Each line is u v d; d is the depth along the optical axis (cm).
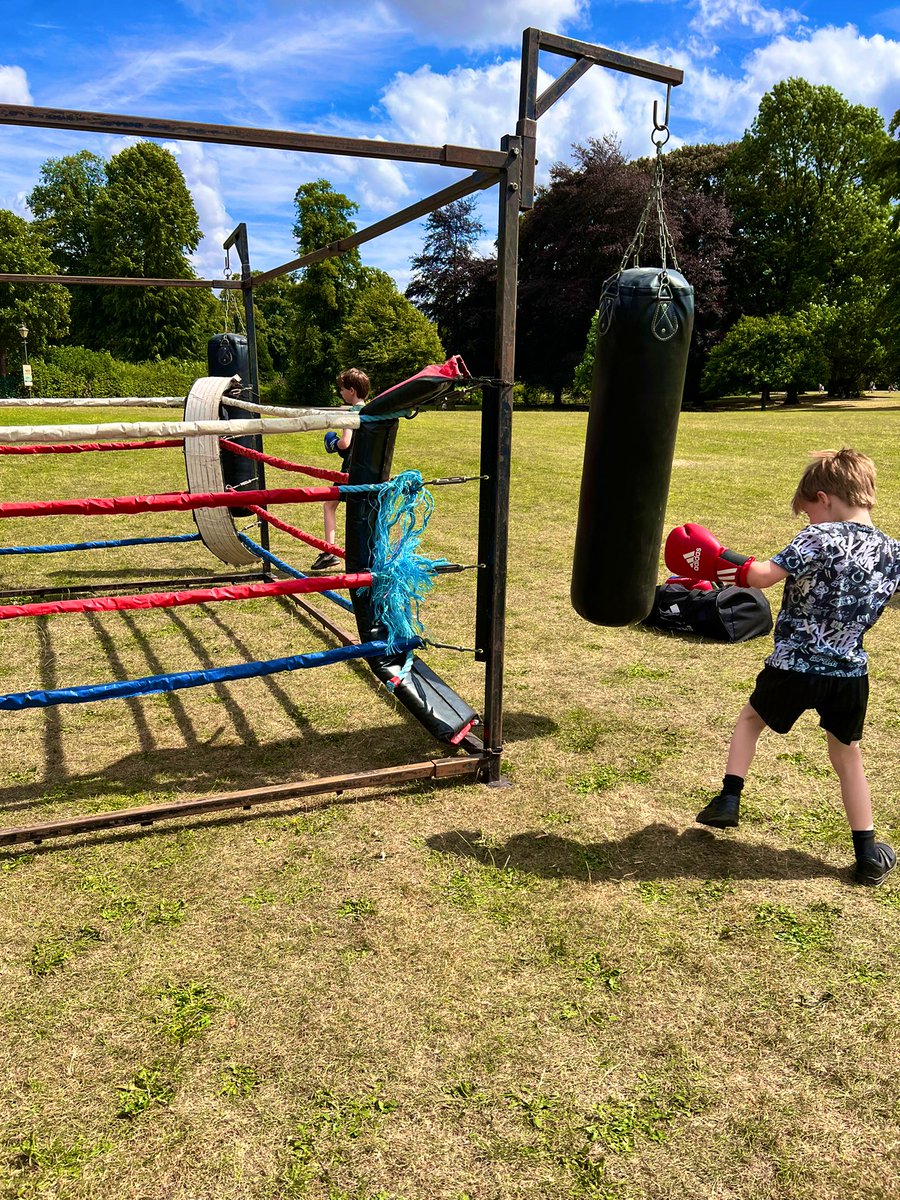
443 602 582
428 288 4200
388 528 318
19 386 3631
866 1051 202
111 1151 173
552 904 257
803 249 3838
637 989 221
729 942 241
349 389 642
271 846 287
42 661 462
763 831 301
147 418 1733
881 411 2717
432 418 2339
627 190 3481
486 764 334
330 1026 207
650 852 287
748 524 812
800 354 3228
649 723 393
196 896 258
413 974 226
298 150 270
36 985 220
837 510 257
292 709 405
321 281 4750
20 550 545
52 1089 189
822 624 250
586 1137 178
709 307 3506
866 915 254
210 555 731
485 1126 180
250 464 628
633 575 308
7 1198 162
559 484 1085
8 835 272
